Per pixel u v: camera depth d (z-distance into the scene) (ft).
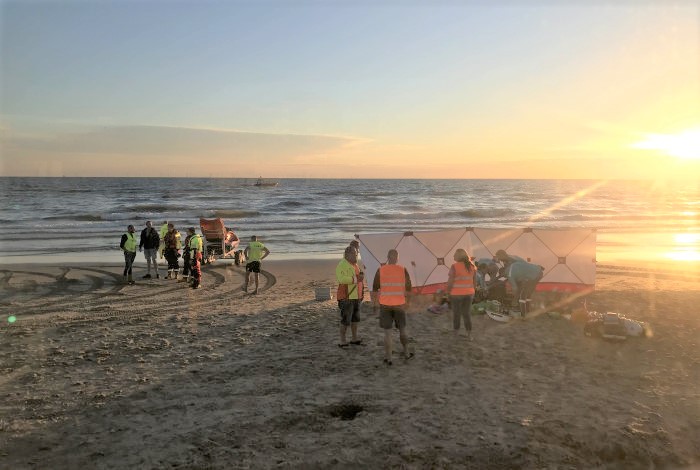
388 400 20.94
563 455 17.17
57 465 16.42
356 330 29.30
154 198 236.02
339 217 148.66
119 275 55.42
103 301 41.75
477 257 42.83
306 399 21.11
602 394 21.88
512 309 35.94
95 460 16.66
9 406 20.77
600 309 36.99
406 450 17.04
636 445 17.89
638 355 27.14
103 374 24.40
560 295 41.19
